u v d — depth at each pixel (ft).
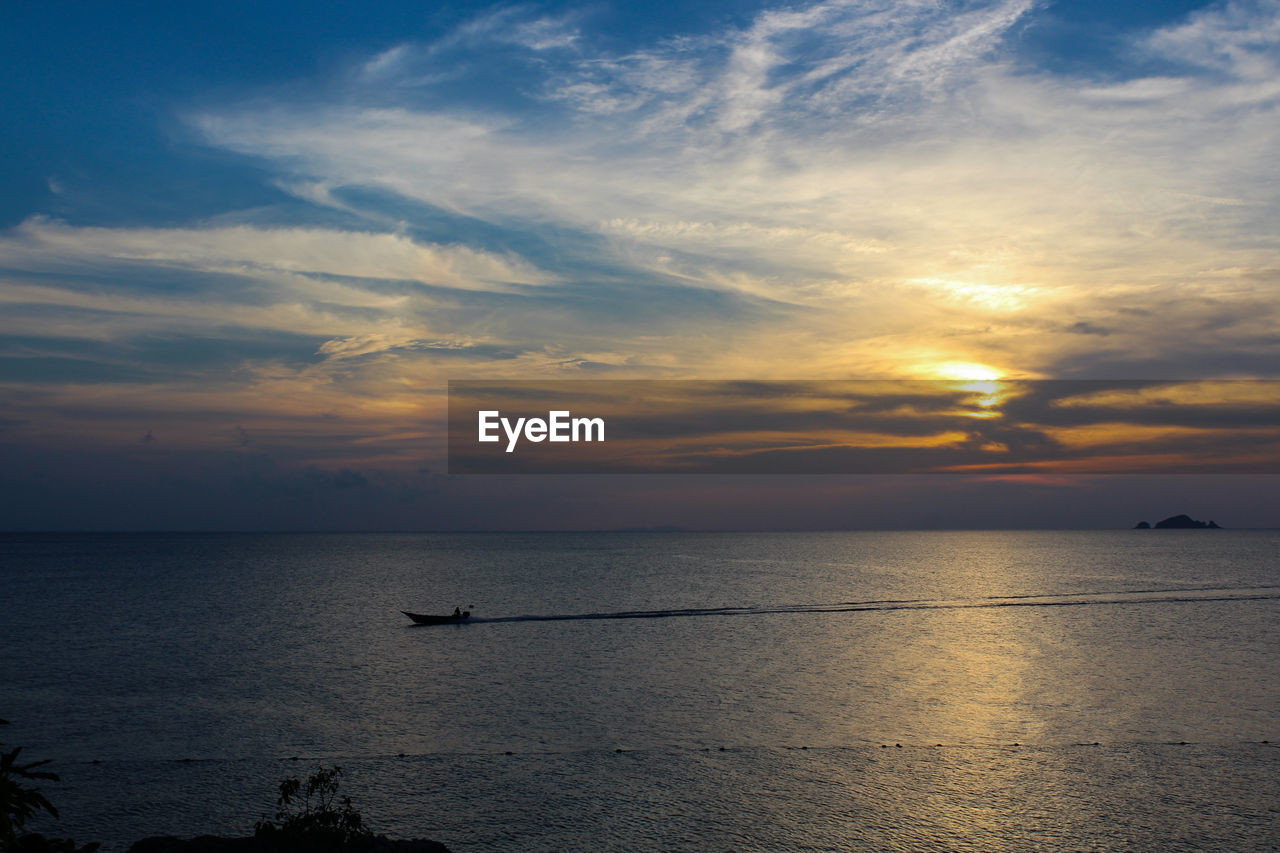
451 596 506.89
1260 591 521.65
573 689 235.81
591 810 143.95
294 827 110.22
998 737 186.09
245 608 442.50
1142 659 284.41
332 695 228.63
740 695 228.22
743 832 135.23
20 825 67.15
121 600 485.56
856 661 279.90
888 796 150.41
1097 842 131.54
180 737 186.80
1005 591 531.50
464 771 163.63
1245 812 142.82
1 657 290.76
